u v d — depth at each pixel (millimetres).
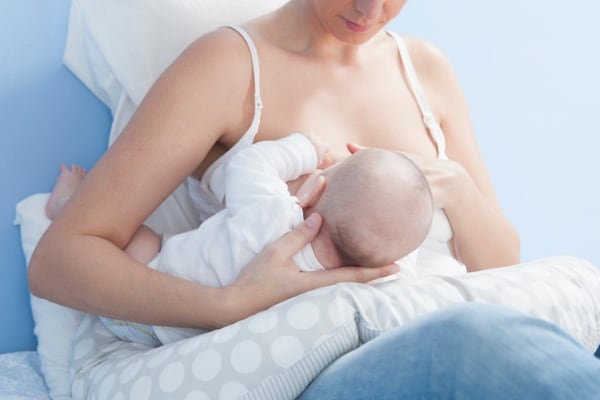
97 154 1651
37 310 1444
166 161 1251
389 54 1587
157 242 1328
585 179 2209
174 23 1574
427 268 1373
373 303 1071
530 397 796
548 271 1188
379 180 1177
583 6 2188
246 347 1028
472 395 830
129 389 1090
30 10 1577
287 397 1020
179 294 1159
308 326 1037
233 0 1628
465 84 2107
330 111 1437
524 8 2145
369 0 1350
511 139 2145
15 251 1550
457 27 2098
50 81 1599
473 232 1433
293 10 1473
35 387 1384
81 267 1177
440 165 1433
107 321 1315
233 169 1250
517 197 2150
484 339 845
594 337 1162
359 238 1168
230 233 1198
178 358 1069
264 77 1389
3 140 1555
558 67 2178
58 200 1503
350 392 921
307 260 1191
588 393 782
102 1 1571
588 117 2203
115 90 1604
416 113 1546
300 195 1249
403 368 886
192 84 1300
